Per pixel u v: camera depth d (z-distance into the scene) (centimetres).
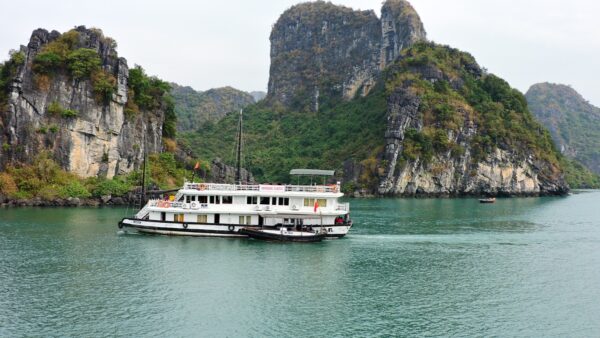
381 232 8438
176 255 6391
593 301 5112
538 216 11656
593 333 4375
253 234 7144
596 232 8900
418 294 5231
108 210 10856
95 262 6056
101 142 13325
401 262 6388
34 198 11488
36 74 12525
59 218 9325
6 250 6569
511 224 9931
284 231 7094
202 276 5612
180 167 15675
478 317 4672
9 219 9156
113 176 13475
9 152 12000
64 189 11844
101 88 13100
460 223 9931
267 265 6059
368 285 5462
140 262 6084
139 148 14225
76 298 4916
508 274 5972
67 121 12706
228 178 17012
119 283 5344
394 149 19738
